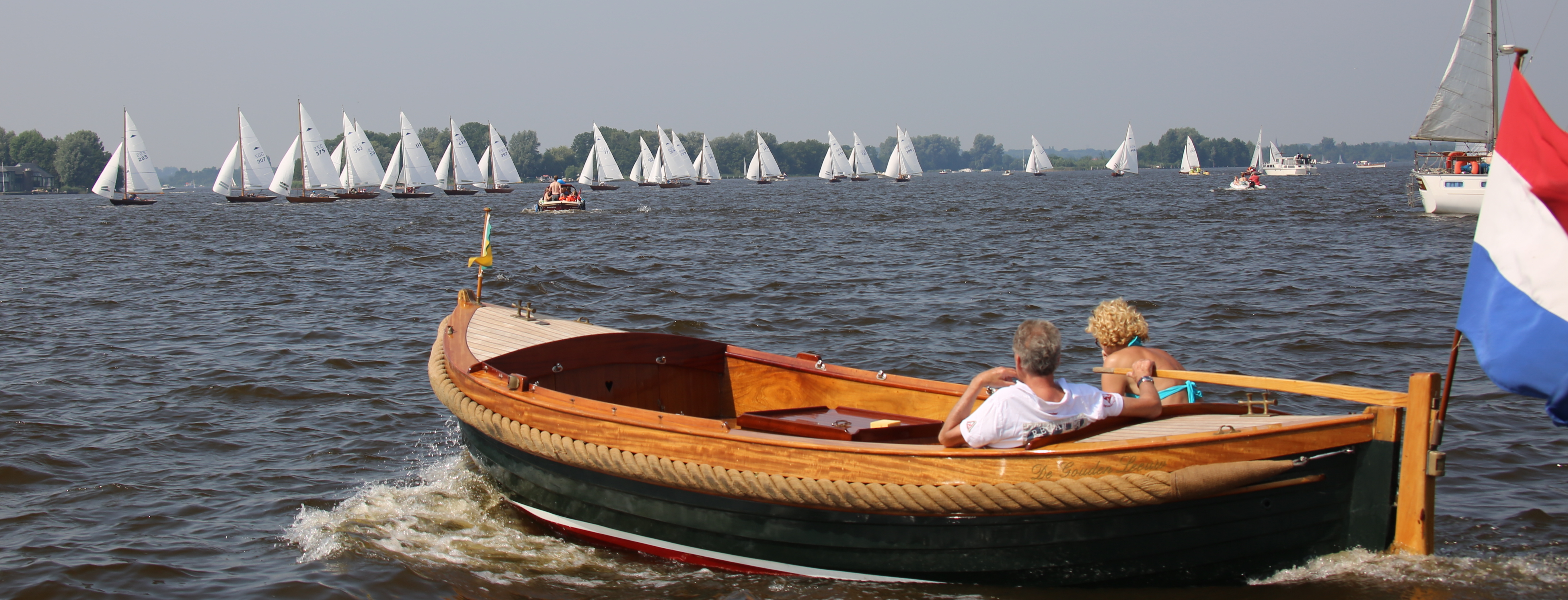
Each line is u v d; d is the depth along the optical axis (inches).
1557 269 205.2
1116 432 228.8
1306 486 217.2
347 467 345.4
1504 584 230.8
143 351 553.0
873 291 801.6
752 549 252.2
